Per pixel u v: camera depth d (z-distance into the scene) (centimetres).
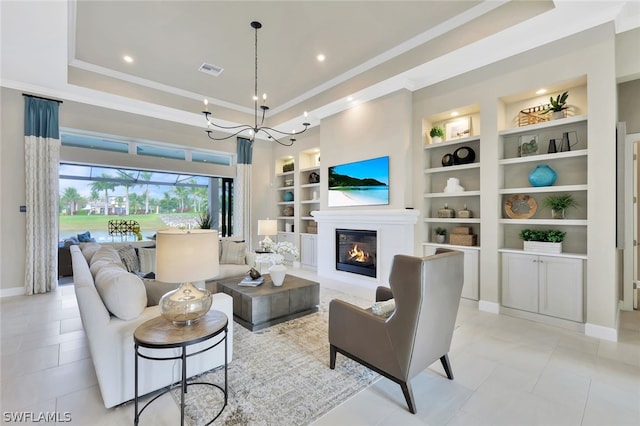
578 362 246
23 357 253
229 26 344
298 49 398
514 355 258
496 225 366
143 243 502
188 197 849
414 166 455
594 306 297
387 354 193
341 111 541
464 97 396
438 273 188
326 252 571
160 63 433
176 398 198
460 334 302
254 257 484
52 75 407
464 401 196
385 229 466
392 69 411
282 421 176
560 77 318
